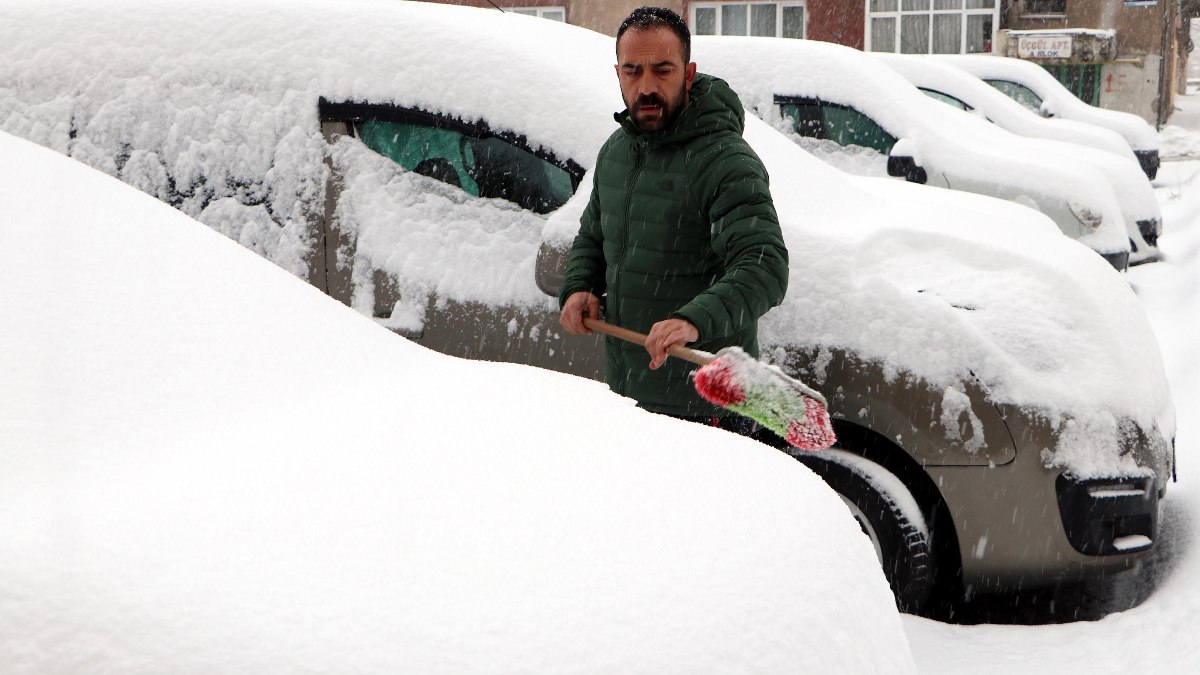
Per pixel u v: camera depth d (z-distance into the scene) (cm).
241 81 398
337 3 412
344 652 137
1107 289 381
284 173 391
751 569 164
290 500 169
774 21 2123
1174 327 698
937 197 510
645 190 313
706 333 283
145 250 245
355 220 387
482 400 218
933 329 347
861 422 351
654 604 151
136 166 398
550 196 379
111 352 211
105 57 406
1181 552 391
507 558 157
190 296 237
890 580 354
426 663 136
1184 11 3256
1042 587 381
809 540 179
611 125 377
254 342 231
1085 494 339
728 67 761
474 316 375
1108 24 2086
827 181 435
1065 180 722
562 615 146
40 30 413
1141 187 900
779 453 219
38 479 177
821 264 359
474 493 175
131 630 137
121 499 168
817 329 354
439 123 385
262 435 197
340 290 387
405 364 247
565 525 168
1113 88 2088
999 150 762
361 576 150
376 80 389
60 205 248
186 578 146
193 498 168
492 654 138
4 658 133
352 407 214
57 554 148
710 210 304
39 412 192
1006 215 488
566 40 429
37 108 405
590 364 365
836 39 2120
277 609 142
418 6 430
